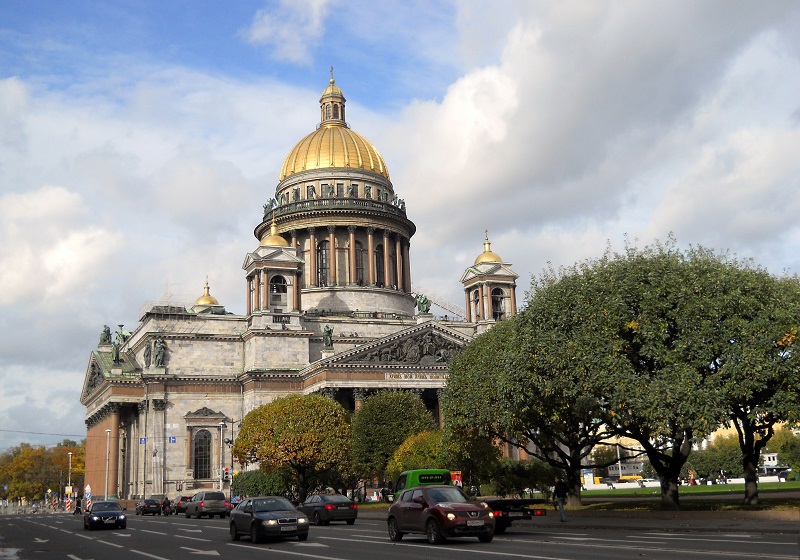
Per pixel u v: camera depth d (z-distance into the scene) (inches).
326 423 4060.0
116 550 1749.5
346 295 6072.8
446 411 2989.7
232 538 1990.7
